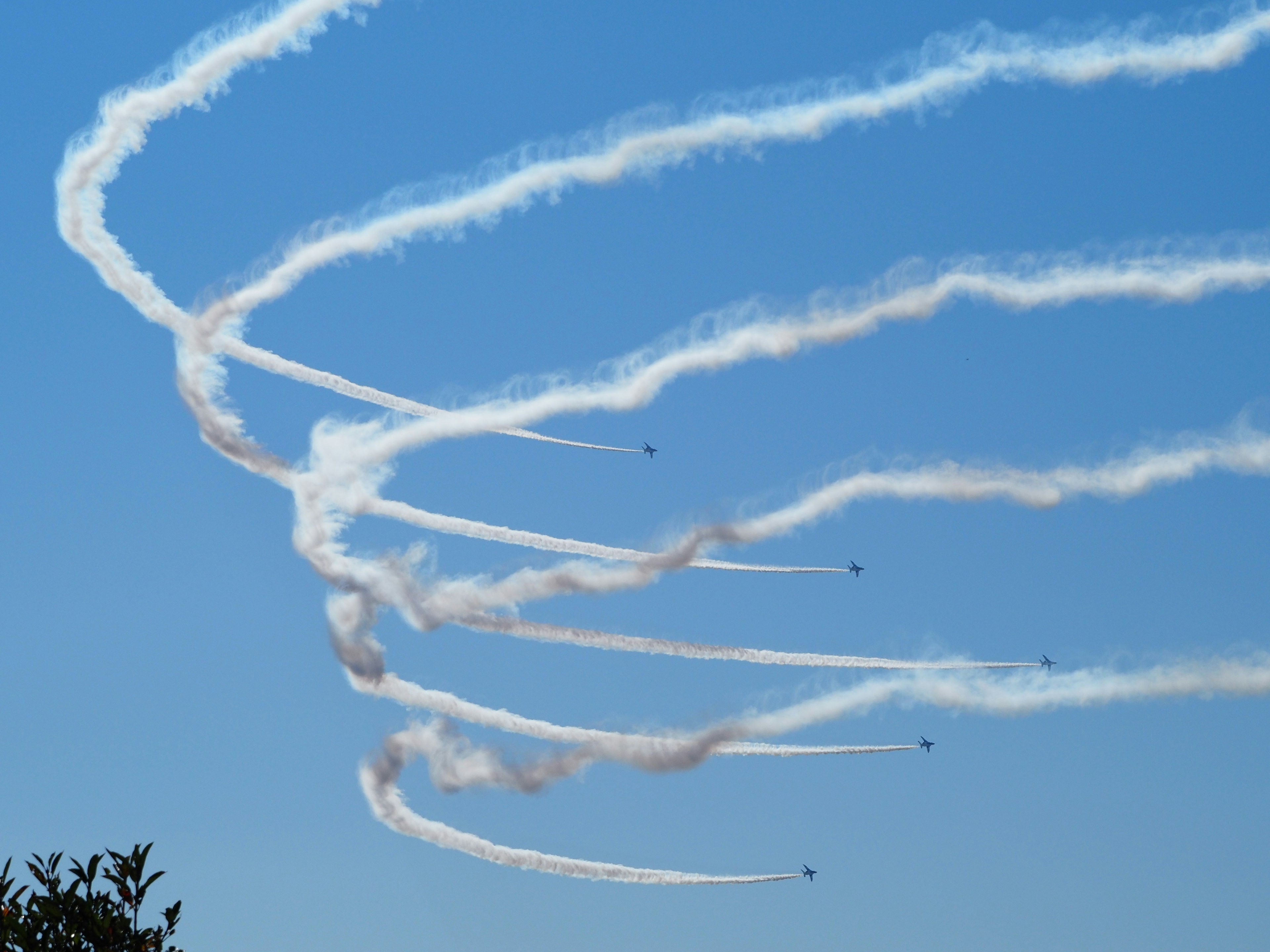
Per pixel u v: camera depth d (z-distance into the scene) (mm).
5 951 29797
